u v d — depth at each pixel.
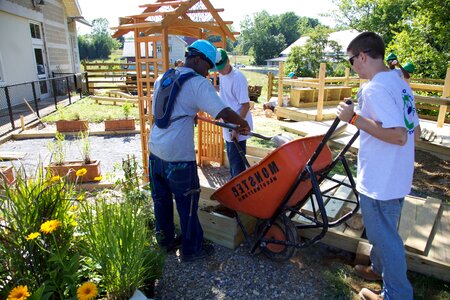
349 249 3.30
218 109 2.75
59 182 2.68
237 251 3.42
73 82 18.34
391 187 2.28
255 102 15.52
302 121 9.91
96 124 9.86
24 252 2.28
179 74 2.87
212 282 2.98
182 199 3.06
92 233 2.41
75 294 2.20
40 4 14.72
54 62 16.58
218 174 5.42
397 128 2.09
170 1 4.41
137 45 4.46
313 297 2.81
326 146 3.02
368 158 2.34
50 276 2.23
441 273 2.91
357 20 25.72
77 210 2.73
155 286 2.90
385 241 2.37
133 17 4.38
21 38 13.15
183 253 3.22
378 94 2.13
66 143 7.91
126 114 9.38
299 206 3.21
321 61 25.80
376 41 2.24
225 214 3.66
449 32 12.08
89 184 4.89
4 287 2.16
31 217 2.38
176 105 2.86
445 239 3.23
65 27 18.31
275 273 3.10
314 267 3.18
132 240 2.37
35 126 9.46
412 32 13.16
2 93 11.82
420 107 10.36
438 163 6.41
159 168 3.06
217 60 3.31
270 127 9.62
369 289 2.79
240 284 2.96
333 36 30.69
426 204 3.83
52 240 2.37
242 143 4.12
